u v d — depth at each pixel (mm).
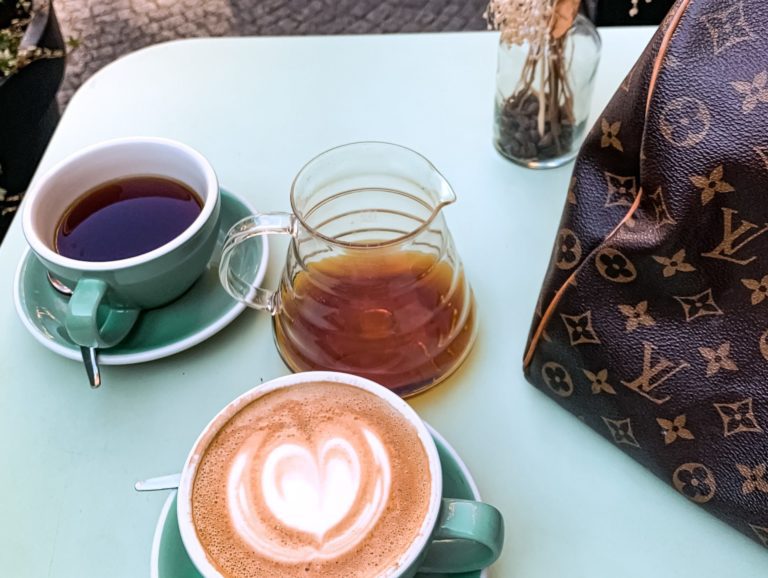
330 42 770
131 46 1595
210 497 384
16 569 442
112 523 458
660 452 438
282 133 686
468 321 515
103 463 484
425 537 356
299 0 1688
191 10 1673
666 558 432
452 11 1644
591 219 430
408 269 468
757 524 411
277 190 637
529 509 453
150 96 728
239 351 536
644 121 394
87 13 1669
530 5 559
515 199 622
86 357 504
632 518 448
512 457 476
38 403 514
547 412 497
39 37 930
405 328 470
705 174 375
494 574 428
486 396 506
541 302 461
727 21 375
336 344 475
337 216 528
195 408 507
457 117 690
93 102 724
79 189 557
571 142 639
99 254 525
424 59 748
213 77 742
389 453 392
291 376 421
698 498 432
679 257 397
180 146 557
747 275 387
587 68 604
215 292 553
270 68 747
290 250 483
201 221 511
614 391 443
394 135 677
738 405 405
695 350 413
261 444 399
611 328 432
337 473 387
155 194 567
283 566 358
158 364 529
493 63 739
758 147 361
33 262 568
